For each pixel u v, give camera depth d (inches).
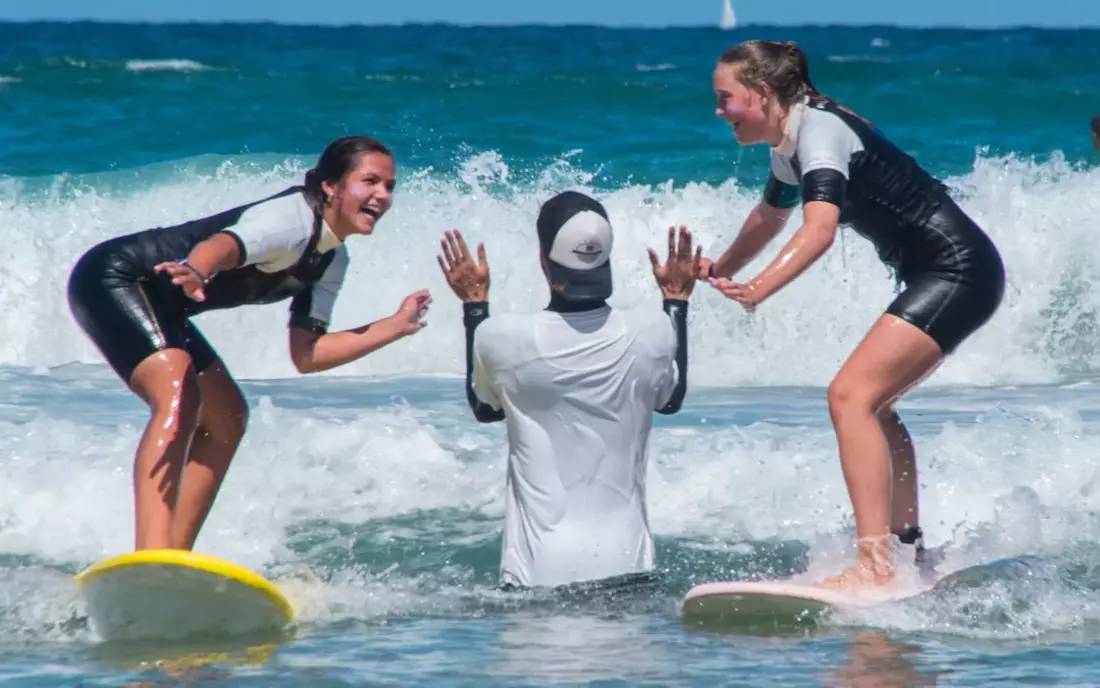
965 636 703.1
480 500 1004.6
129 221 1983.3
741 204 1973.4
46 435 1077.1
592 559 778.2
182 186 2124.8
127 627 717.3
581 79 3951.8
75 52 5428.2
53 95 3555.6
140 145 3041.3
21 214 1942.7
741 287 745.6
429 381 1530.5
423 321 790.5
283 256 746.8
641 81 3919.8
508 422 791.1
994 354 1737.2
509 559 792.3
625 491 789.2
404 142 3038.9
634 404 780.0
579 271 760.3
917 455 1042.7
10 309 1765.5
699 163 2824.8
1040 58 5078.7
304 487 1006.4
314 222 754.2
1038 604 747.4
